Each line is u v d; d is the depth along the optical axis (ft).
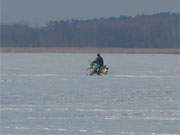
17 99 211.41
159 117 168.86
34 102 202.59
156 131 147.02
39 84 276.21
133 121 161.89
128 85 271.28
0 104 196.03
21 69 418.72
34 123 157.69
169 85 271.69
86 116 170.81
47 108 187.11
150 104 198.39
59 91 241.76
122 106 192.85
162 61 610.24
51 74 354.95
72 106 192.34
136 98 216.33
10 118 165.68
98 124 156.76
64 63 540.52
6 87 258.98
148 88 256.52
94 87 260.21
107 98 216.33
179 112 178.81
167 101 206.59
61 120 162.71
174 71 397.39
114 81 296.92
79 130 147.84
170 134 143.13
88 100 209.77
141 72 383.24
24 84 275.59
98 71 350.23
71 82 289.12
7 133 143.54
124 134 143.02
